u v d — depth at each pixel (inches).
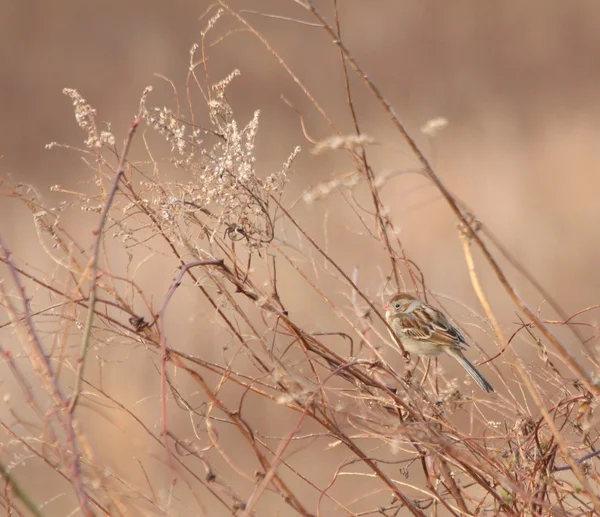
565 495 263.0
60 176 1219.2
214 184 271.0
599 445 292.4
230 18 1472.7
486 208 992.9
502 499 256.7
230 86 1363.2
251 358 290.0
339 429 259.6
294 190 877.8
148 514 230.2
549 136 1231.5
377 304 381.4
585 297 789.9
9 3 1487.5
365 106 1370.6
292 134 1250.0
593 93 1371.8
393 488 263.0
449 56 1491.1
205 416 259.9
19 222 839.7
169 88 1396.4
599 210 952.3
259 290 283.1
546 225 923.4
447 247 820.6
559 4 1504.7
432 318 363.3
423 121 1320.1
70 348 296.8
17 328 227.5
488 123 1306.6
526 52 1492.4
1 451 254.2
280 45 1441.9
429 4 1551.4
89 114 268.8
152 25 1491.1
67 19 1478.8
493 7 1536.7
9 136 1310.3
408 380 280.7
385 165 990.4
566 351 234.8
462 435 263.9
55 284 327.6
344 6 1552.7
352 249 753.6
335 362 279.9
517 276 799.7
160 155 687.7
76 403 208.2
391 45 1494.8
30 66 1448.1
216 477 241.8
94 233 215.0
